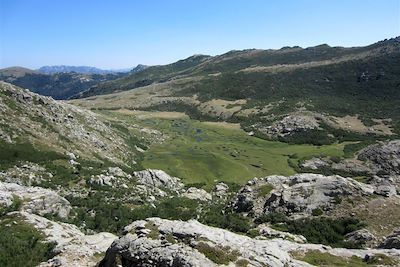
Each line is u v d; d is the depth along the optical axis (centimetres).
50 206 7575
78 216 7856
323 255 4462
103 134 17775
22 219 6272
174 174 15625
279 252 3638
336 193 7812
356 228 6738
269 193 8700
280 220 7494
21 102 14788
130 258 3594
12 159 11050
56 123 14962
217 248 3472
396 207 7206
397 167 18588
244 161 18962
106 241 4919
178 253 3375
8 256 5081
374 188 8000
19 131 12862
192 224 3931
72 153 13150
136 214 8569
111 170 12212
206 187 14125
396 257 4403
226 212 9019
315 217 7362
